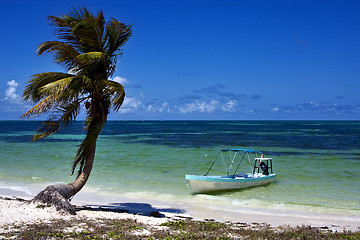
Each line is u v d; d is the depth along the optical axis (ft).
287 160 93.91
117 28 37.37
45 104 32.42
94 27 35.70
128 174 69.97
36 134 35.14
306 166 82.23
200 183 52.49
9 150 117.08
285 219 38.40
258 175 63.82
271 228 32.86
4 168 76.23
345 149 126.52
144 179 64.49
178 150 121.08
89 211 36.65
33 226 27.53
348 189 56.24
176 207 43.80
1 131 294.05
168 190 54.90
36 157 96.58
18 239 23.72
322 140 178.29
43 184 58.54
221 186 53.67
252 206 44.75
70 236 25.38
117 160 92.58
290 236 29.14
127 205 44.09
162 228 30.37
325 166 82.07
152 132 289.53
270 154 110.32
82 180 37.04
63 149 121.90
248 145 145.59
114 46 38.42
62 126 36.09
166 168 78.64
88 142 36.52
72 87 34.09
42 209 33.14
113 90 34.81
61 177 65.62
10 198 43.04
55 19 35.32
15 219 29.55
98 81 36.24
